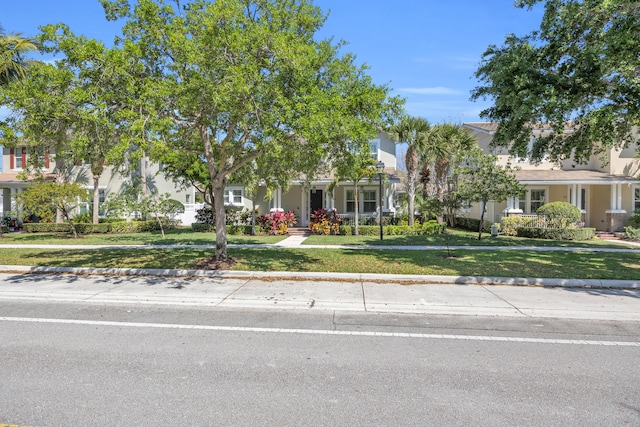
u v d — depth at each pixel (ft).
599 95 33.73
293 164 36.55
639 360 15.92
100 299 25.61
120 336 18.39
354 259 39.11
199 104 28.30
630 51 29.25
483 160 52.06
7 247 49.55
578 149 39.32
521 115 32.60
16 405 11.89
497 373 14.56
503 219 65.92
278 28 30.66
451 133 71.46
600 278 30.04
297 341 17.93
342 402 12.26
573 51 33.88
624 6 29.14
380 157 80.23
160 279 31.42
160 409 11.73
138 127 25.79
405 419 11.27
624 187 70.23
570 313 22.72
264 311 23.08
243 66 26.27
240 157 38.47
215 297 25.99
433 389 13.21
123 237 63.41
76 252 44.39
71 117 27.76
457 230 77.15
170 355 16.06
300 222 80.79
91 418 11.18
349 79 31.17
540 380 13.98
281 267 34.60
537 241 56.03
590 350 17.02
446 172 72.74
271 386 13.33
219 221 36.76
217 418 11.25
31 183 66.13
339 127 27.25
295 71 27.53
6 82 58.29
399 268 34.14
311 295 26.53
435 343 17.83
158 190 89.15
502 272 32.24
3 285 29.27
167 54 31.83
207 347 17.03
